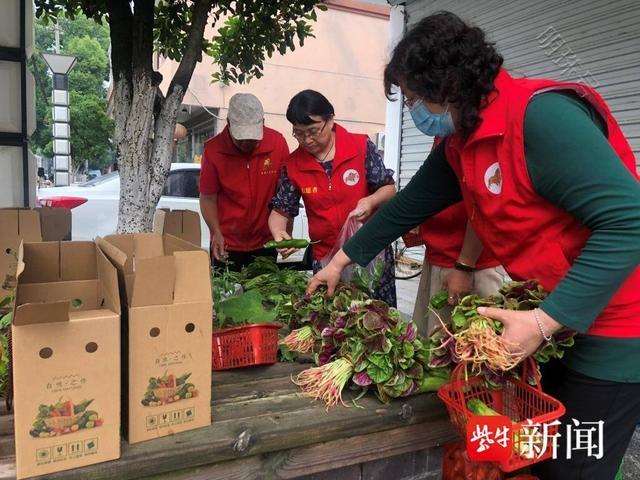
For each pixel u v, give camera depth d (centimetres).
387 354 140
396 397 143
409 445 147
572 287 111
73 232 570
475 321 121
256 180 299
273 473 130
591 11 439
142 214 251
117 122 251
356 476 147
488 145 126
